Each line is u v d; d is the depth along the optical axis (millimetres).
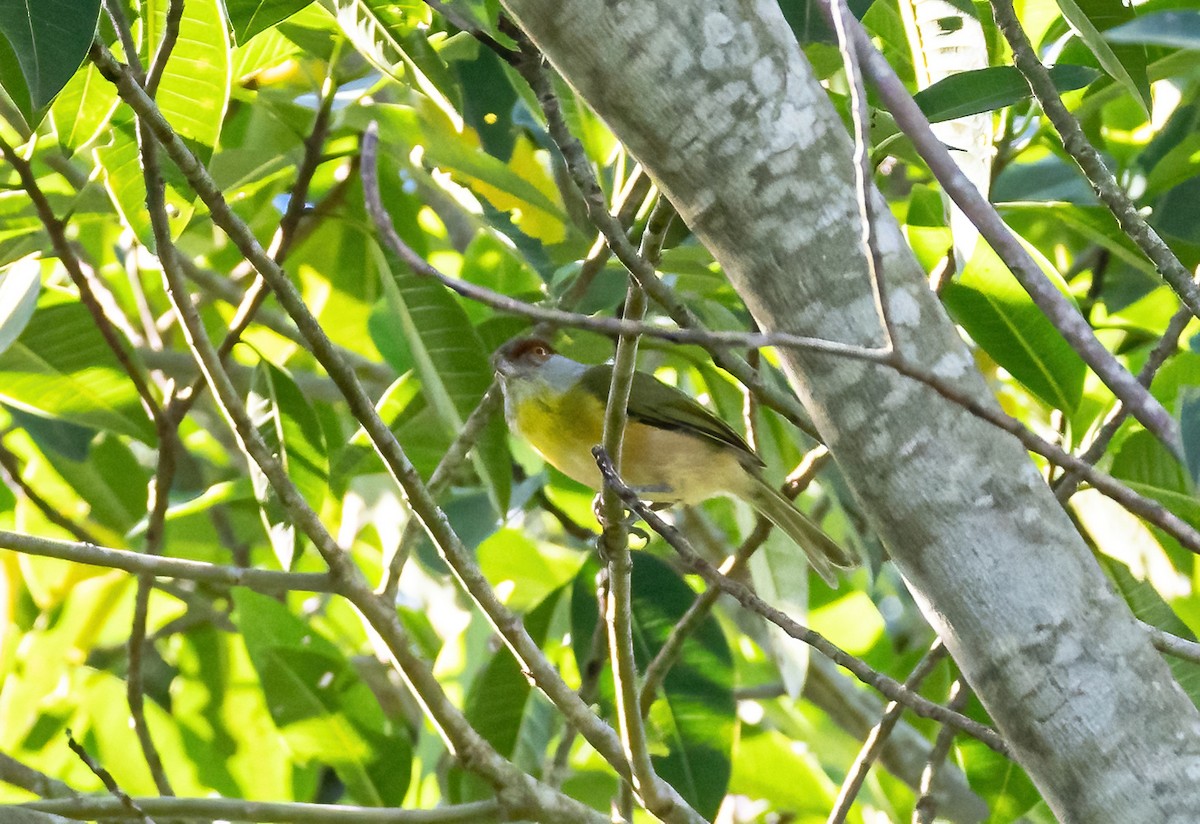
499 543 6078
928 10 3615
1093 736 2244
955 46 3584
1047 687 2277
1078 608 2299
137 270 6047
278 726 5039
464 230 6520
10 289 4152
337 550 3553
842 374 2377
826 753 5922
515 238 4934
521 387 5008
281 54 4852
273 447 4598
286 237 4719
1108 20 3672
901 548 2393
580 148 2793
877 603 6180
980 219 2533
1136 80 3637
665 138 2393
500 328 5207
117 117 3773
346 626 6484
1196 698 4367
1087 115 4586
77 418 4938
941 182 2572
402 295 4613
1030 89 3141
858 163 2221
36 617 5996
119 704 5758
